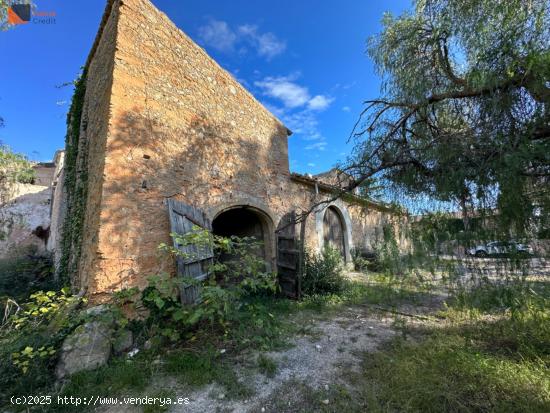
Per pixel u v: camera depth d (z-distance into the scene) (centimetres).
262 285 390
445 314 423
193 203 471
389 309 476
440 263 273
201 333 356
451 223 265
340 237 923
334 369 282
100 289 337
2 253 897
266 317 390
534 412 188
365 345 339
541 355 258
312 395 239
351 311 481
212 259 481
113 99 381
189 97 495
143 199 396
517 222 205
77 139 621
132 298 359
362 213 411
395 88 324
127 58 405
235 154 577
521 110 216
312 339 361
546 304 238
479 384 226
